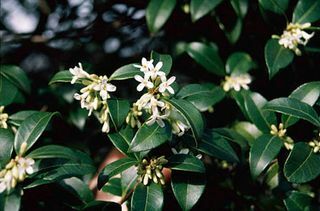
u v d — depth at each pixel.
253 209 0.37
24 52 0.49
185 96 0.32
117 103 0.29
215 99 0.36
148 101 0.29
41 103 0.40
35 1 0.49
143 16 0.45
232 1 0.36
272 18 0.35
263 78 0.39
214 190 0.37
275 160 0.34
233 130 0.34
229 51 0.40
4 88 0.35
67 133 0.40
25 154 0.30
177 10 0.41
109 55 0.45
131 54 0.46
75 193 0.31
